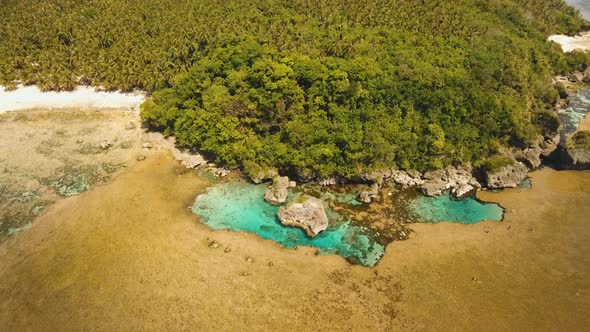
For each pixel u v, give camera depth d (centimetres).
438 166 7962
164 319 5444
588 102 10781
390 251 6538
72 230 6800
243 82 8438
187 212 7238
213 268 6144
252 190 7775
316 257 6406
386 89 8231
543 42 11650
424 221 7169
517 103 8675
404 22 10312
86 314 5516
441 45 9588
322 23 10362
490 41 9962
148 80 9956
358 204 7500
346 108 8181
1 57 10862
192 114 8381
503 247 6606
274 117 8181
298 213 6869
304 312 5553
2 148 8719
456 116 8300
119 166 8312
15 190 7650
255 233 6838
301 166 7750
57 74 10412
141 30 11306
